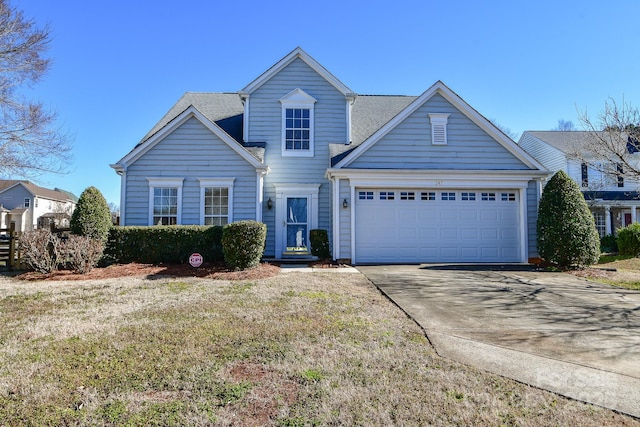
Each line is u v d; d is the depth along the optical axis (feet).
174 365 11.75
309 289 23.94
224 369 11.48
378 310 18.76
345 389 10.23
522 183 39.42
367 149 39.93
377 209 39.19
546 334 15.26
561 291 24.09
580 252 32.91
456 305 20.02
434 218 39.47
